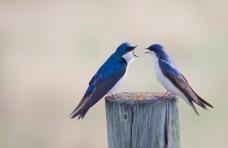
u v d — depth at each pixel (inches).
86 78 668.1
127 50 396.2
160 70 393.1
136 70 743.1
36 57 771.4
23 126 595.8
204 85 691.4
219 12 957.2
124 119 303.6
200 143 585.6
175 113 309.3
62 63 734.5
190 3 989.8
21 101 625.9
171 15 916.6
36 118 603.8
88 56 770.2
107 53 791.1
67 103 622.5
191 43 828.0
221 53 795.4
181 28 861.2
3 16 997.8
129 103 302.5
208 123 615.8
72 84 650.8
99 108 627.2
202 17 925.8
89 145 574.6
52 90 636.7
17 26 940.0
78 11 1005.8
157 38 837.8
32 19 975.0
